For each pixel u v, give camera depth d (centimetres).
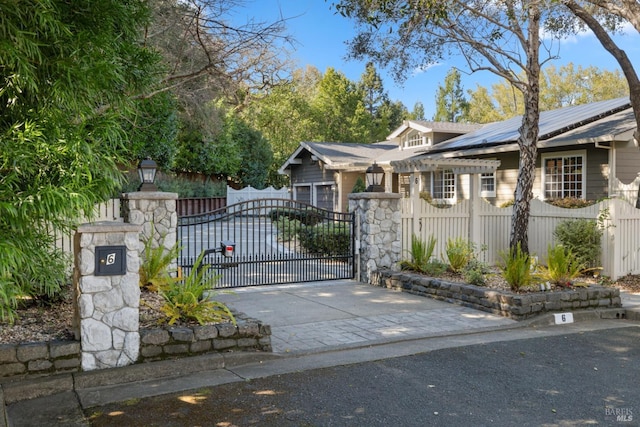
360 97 4084
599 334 591
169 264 679
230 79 840
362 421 352
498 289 704
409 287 809
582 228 923
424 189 1844
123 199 754
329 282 909
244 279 928
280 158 3581
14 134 344
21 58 324
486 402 386
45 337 442
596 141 1138
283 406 377
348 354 507
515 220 908
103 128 386
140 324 481
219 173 2872
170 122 1745
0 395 374
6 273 315
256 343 494
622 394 402
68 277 643
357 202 931
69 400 388
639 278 899
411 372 453
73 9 398
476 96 4094
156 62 633
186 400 388
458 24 919
